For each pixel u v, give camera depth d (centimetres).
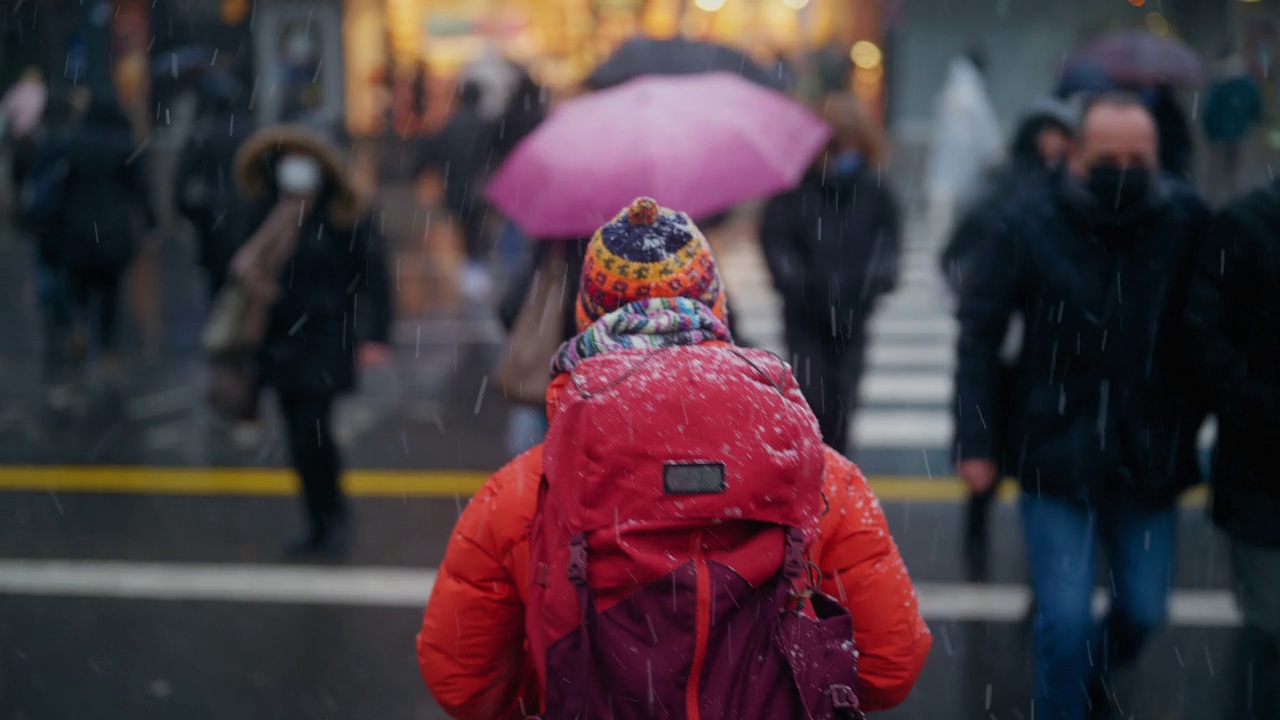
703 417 214
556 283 500
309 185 642
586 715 212
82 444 920
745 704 211
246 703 501
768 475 213
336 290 654
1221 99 1479
